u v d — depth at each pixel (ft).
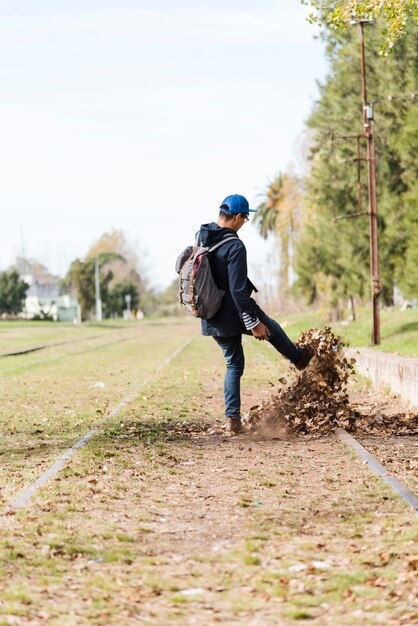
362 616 14.92
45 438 35.94
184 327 260.21
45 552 18.99
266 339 34.09
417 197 86.79
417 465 27.48
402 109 92.12
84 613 15.49
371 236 74.33
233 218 33.60
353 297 133.28
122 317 484.74
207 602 16.01
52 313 438.81
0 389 59.11
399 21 50.57
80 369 78.74
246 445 32.94
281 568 17.66
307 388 36.29
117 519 22.02
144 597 16.29
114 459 29.91
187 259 33.55
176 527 21.22
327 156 104.99
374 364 53.52
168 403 48.06
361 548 18.72
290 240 274.77
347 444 31.71
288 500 23.71
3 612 15.46
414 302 124.98
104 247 574.56
